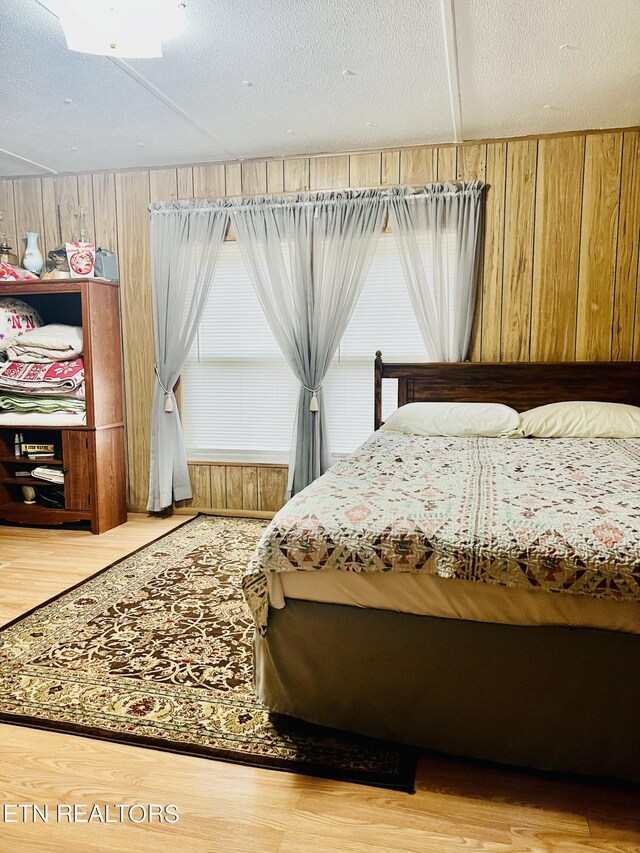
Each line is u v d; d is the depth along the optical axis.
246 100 2.91
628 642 1.42
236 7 2.11
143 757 1.63
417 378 3.61
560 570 1.41
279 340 3.82
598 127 3.27
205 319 4.08
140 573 2.99
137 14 2.06
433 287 3.60
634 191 3.31
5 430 3.89
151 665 2.10
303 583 1.64
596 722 1.45
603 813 1.42
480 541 1.48
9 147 3.57
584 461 2.43
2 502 3.94
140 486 4.26
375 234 3.60
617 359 3.43
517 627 1.49
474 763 1.61
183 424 4.21
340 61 2.53
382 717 1.62
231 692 1.93
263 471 4.06
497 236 3.51
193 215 3.87
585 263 3.42
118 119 3.14
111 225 4.09
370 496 1.84
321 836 1.35
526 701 1.49
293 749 1.66
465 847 1.32
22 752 1.65
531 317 3.52
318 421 3.78
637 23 2.23
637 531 1.47
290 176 3.78
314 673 1.66
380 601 1.59
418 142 3.50
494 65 2.57
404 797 1.47
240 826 1.38
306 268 3.71
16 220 4.26
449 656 1.54
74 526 3.91
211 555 3.26
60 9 2.05
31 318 4.04
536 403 3.47
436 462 2.41
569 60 2.52
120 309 4.13
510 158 3.44
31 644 2.25
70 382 3.69
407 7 2.13
